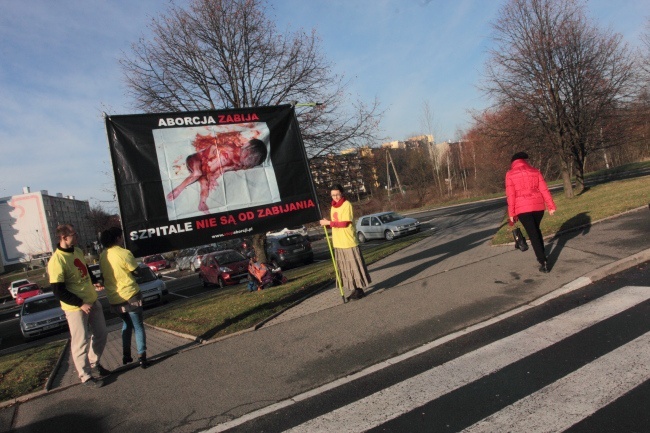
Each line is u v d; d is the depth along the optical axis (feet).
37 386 16.98
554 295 18.75
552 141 60.34
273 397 13.29
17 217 314.55
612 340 13.51
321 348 16.65
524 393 11.29
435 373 13.28
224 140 23.27
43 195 329.52
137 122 21.79
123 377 16.53
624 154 153.48
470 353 14.34
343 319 19.66
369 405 11.93
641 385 10.75
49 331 44.78
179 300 54.19
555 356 13.10
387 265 33.37
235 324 21.67
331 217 22.56
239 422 12.07
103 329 16.97
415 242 51.13
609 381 11.18
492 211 86.79
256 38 44.70
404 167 197.06
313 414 11.93
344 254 22.13
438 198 174.09
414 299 20.98
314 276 34.88
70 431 12.74
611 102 59.21
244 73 45.42
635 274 19.80
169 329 25.11
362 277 22.09
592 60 57.82
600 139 63.41
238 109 23.84
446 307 19.19
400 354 15.15
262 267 35.99
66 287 15.76
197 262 100.01
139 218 21.26
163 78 44.45
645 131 67.00
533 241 21.86
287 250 64.69
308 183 24.91
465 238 45.06
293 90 46.91
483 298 19.66
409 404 11.63
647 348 12.58
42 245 316.19
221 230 22.76
